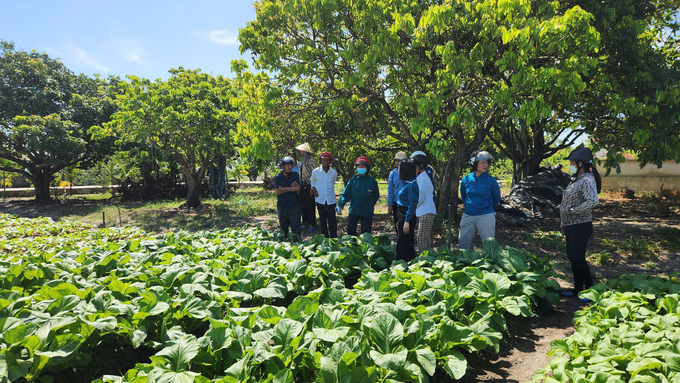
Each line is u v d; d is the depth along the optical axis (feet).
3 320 10.14
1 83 70.13
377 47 27.20
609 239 28.66
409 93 32.53
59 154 66.28
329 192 27.55
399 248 19.17
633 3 31.73
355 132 43.52
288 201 25.81
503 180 113.91
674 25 38.60
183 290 13.34
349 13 31.19
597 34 24.04
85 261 16.76
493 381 10.94
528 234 30.66
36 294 12.35
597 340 11.01
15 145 69.56
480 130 35.37
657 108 28.22
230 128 56.85
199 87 61.41
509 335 13.84
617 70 31.48
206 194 85.25
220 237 24.12
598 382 8.63
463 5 27.84
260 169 41.57
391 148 41.98
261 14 30.99
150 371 8.88
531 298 15.34
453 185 36.42
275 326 10.36
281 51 31.32
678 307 11.82
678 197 49.57
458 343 10.72
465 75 30.30
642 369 8.80
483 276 15.11
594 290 14.71
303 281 15.64
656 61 31.30
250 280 14.78
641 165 35.32
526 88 26.58
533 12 27.99
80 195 96.78
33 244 26.43
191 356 9.42
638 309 12.50
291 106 36.40
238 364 8.86
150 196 81.82
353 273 19.56
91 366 11.00
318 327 10.69
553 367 9.91
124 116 53.21
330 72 32.37
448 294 12.87
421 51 31.50
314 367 9.68
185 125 52.85
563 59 26.13
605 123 37.58
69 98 79.30
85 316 10.91
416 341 10.46
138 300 12.53
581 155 16.20
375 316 10.71
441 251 18.69
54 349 9.61
